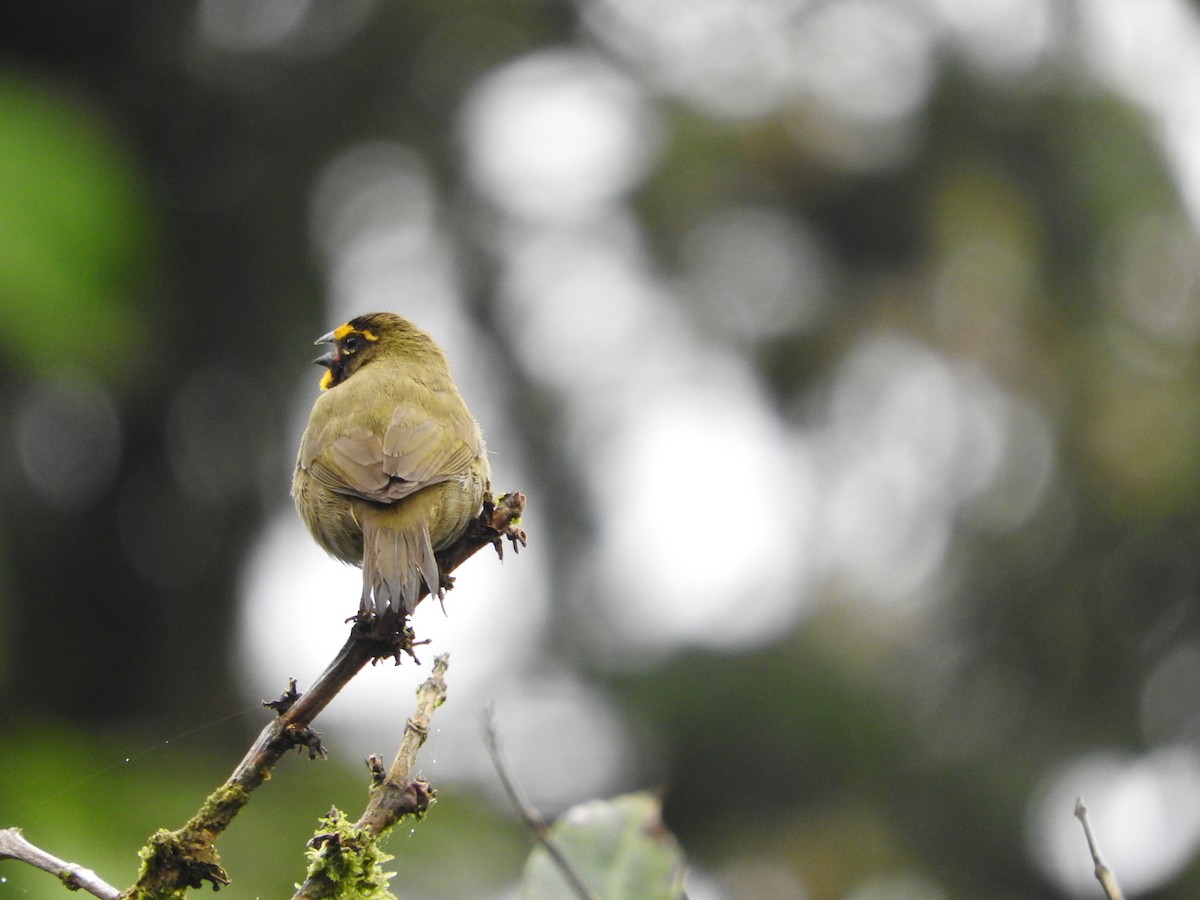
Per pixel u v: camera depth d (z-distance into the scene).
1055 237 16.28
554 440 15.94
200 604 14.52
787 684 15.99
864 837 15.78
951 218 16.30
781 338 16.41
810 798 16.17
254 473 14.55
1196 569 15.52
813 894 15.62
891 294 16.36
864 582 16.30
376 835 4.57
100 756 9.66
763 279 16.47
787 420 16.64
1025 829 15.78
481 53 15.91
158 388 14.13
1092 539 15.60
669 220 16.17
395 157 15.65
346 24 15.44
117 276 9.56
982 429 16.03
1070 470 15.71
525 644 16.22
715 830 16.19
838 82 16.58
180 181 14.69
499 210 15.96
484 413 15.91
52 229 9.24
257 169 14.97
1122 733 15.81
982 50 16.70
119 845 8.88
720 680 16.05
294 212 15.02
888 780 16.06
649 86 16.50
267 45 15.16
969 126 16.58
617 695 16.09
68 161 9.50
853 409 16.36
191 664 14.44
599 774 16.03
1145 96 16.44
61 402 13.73
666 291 16.36
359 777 11.30
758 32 16.73
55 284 9.04
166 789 9.54
